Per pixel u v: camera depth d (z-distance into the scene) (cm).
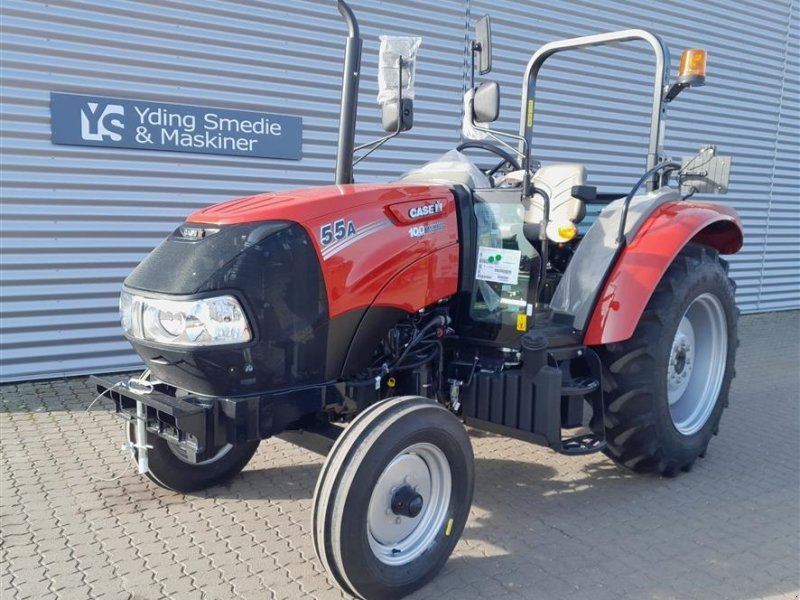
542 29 736
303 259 263
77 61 500
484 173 373
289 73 585
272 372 262
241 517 327
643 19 814
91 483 360
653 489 369
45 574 274
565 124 775
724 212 398
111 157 521
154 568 281
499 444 429
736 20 907
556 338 327
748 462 411
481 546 305
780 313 1003
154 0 520
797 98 996
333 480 242
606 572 286
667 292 359
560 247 422
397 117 317
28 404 477
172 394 288
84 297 530
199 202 561
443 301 327
